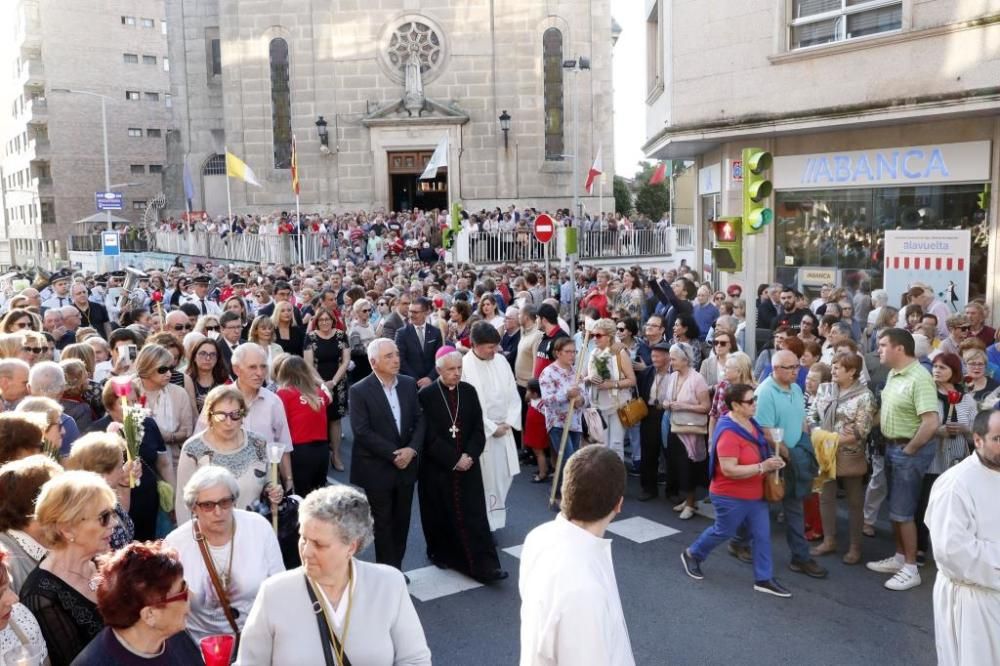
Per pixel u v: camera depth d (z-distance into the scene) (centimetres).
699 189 2077
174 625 334
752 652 623
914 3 1316
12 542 421
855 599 711
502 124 3662
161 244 3991
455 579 767
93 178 6819
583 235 2973
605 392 991
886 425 741
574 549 352
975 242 1356
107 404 677
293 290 1878
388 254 3044
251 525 466
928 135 1405
